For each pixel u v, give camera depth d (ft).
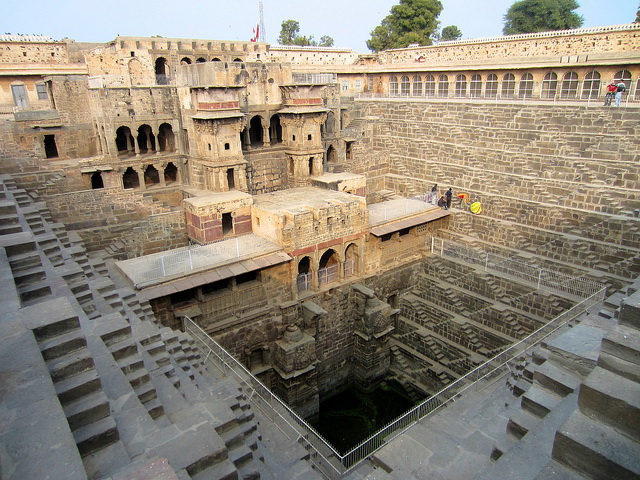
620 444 25.70
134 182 118.52
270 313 96.17
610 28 147.74
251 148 121.49
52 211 95.20
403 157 147.74
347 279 110.22
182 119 113.60
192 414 37.14
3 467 21.42
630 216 99.91
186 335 70.69
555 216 109.50
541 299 99.55
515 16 296.92
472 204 123.03
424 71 187.11
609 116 110.73
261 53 186.50
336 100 139.54
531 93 157.69
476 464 46.37
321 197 111.34
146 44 153.38
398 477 46.55
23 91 151.02
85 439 28.14
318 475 52.03
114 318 43.39
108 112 105.19
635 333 29.35
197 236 101.50
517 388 55.21
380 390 114.93
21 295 40.06
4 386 25.90
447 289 116.06
